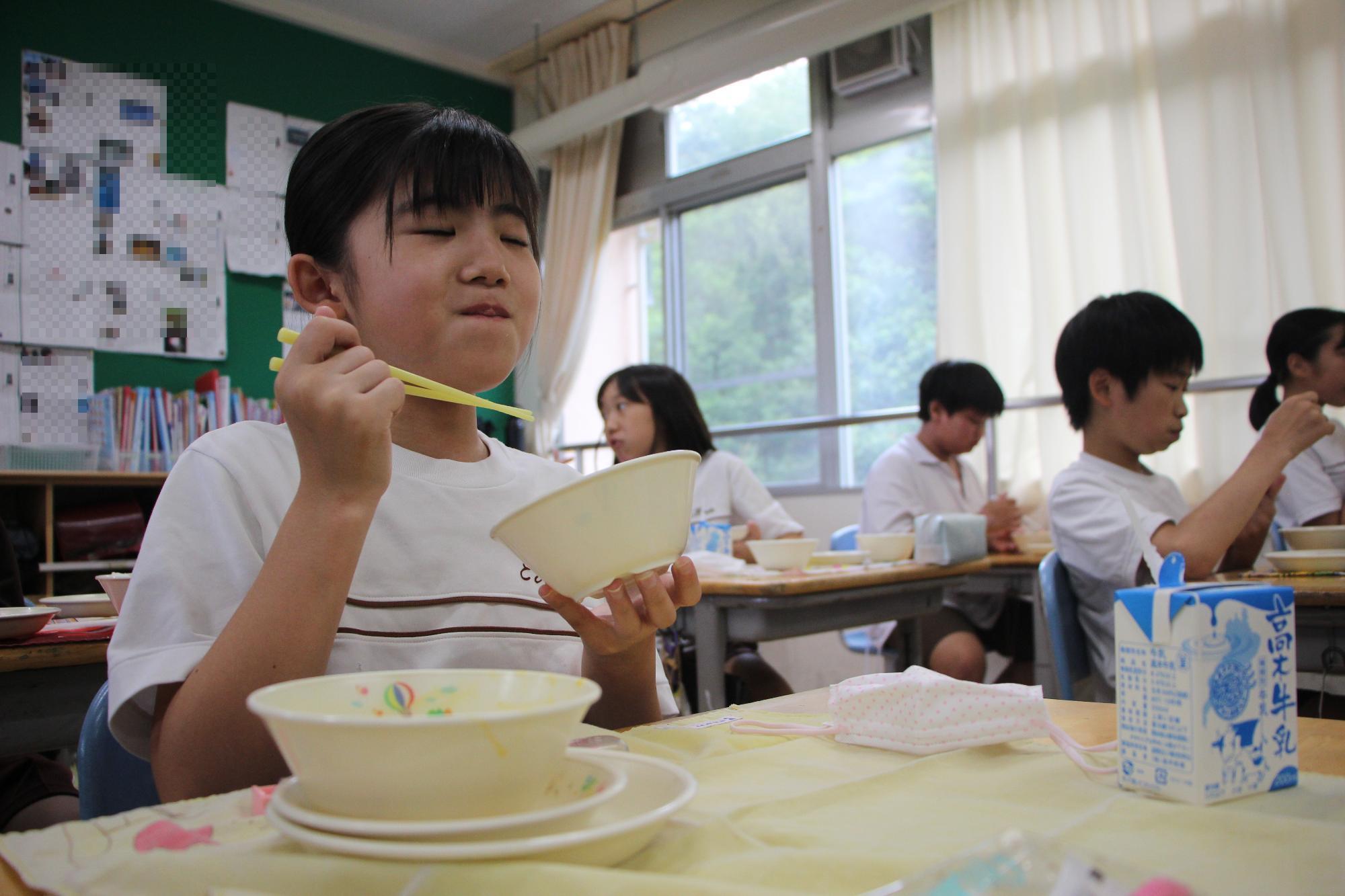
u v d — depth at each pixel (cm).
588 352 548
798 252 462
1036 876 35
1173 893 34
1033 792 55
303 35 484
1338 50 305
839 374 442
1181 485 330
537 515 64
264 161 459
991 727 63
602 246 518
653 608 71
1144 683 56
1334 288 304
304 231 91
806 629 199
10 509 354
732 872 42
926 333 417
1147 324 182
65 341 388
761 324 475
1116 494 182
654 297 529
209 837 48
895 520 296
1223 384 293
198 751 65
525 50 541
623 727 89
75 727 122
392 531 89
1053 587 167
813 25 394
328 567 66
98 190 402
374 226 85
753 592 185
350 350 66
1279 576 167
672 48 495
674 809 43
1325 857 44
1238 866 43
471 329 85
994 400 303
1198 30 331
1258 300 318
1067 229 358
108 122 408
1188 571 164
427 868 38
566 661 94
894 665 272
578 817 42
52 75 397
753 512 298
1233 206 322
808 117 458
